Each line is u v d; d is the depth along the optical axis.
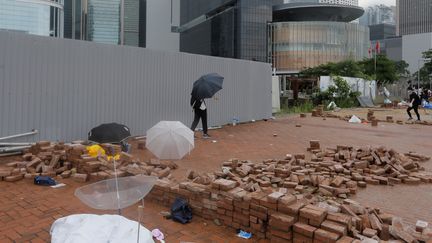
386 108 31.55
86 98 10.17
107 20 119.62
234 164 7.52
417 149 10.87
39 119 9.23
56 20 68.31
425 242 4.01
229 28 108.25
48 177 6.34
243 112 16.22
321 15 116.06
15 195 5.62
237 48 104.62
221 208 4.59
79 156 6.89
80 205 5.22
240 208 4.40
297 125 15.95
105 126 8.88
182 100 13.01
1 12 59.72
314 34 103.25
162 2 164.25
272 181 6.45
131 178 3.84
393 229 4.17
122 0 120.25
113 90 10.84
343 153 8.62
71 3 115.06
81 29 116.94
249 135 12.88
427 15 187.75
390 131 15.09
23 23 62.09
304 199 4.72
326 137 12.89
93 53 10.30
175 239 4.21
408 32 197.00
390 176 7.25
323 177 6.62
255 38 103.44
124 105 11.15
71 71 9.81
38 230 4.36
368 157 8.13
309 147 10.17
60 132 9.65
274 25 105.25
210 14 128.25
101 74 10.52
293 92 38.72
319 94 31.75
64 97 9.70
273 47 105.94
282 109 26.83
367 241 3.63
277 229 3.96
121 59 11.02
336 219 3.89
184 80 13.08
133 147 9.95
